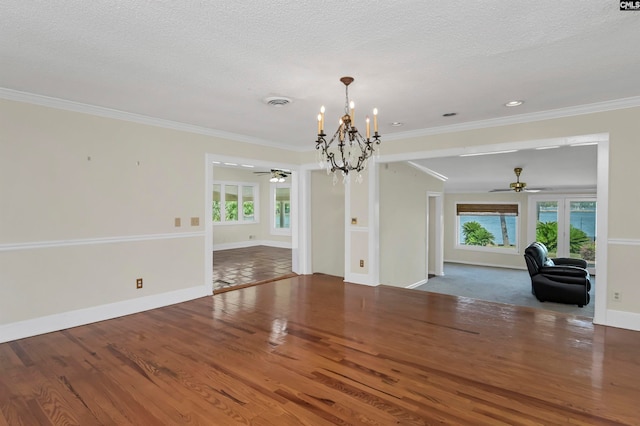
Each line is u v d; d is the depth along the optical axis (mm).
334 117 4262
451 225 10789
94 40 2318
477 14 2006
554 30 2191
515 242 9734
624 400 2303
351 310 4258
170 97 3508
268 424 2068
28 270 3451
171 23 2098
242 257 8602
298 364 2826
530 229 9461
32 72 2867
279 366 2791
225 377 2619
